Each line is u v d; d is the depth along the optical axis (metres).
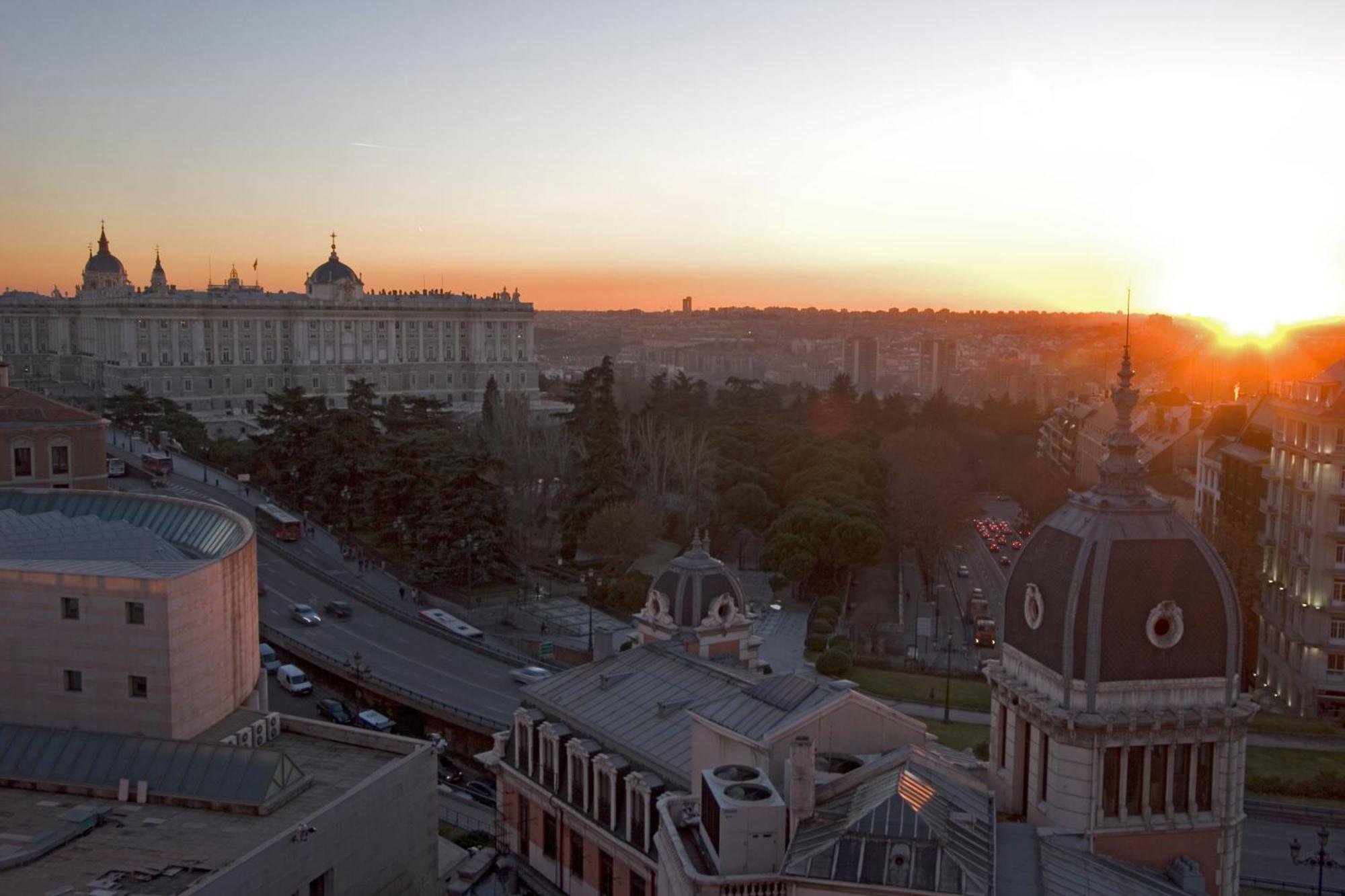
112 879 60.44
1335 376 135.00
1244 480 156.25
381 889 72.31
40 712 79.00
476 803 101.00
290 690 130.00
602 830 72.12
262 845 61.88
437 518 171.25
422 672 131.62
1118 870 50.22
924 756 56.50
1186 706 51.94
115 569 79.50
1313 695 130.00
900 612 181.25
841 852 45.97
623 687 81.31
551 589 175.12
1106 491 54.72
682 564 92.88
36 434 146.38
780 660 142.62
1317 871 88.19
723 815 48.22
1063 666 52.19
